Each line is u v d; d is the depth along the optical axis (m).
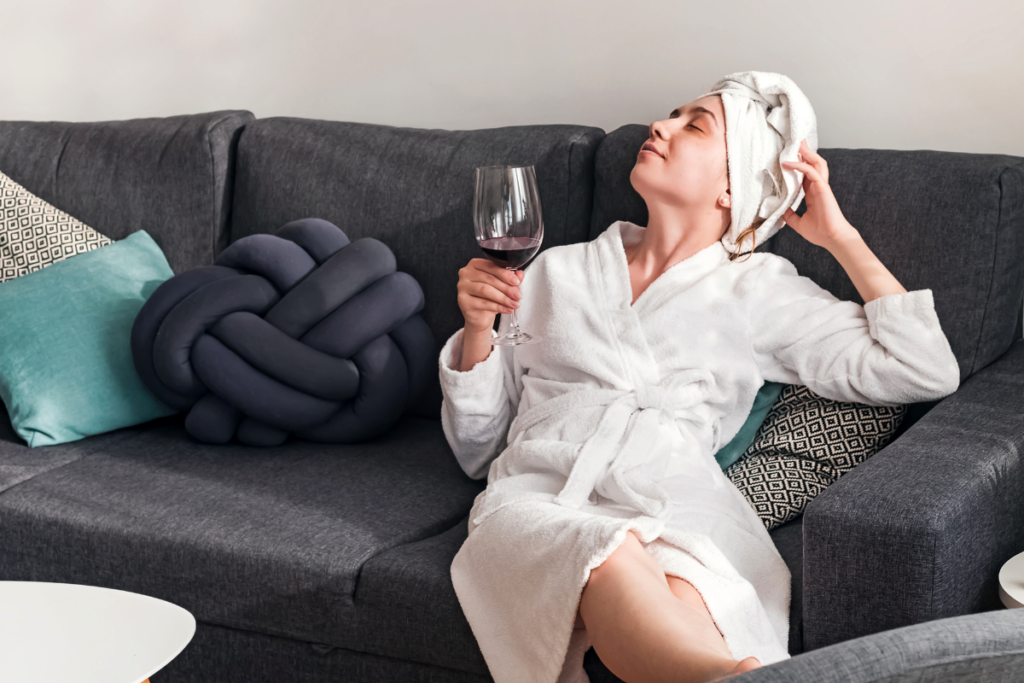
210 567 1.43
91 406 1.83
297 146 2.05
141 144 2.18
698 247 1.62
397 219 1.94
